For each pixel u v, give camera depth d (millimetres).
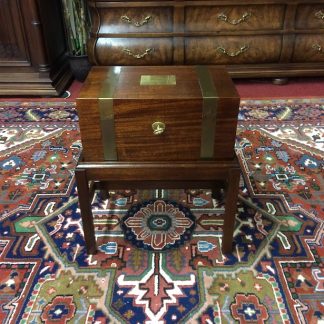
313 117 2199
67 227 1362
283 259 1214
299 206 1466
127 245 1280
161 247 1270
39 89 2510
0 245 1280
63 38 2916
